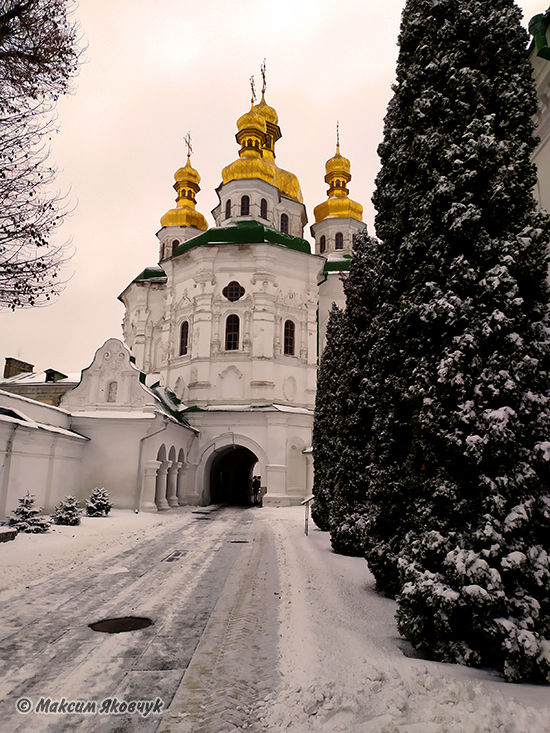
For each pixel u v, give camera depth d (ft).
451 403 22.40
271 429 104.83
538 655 17.92
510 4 27.53
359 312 43.57
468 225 23.26
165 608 28.48
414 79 28.17
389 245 32.04
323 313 128.67
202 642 23.00
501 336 21.85
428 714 15.05
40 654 21.36
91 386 90.12
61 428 80.12
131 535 57.47
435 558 21.74
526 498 20.16
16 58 31.37
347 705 15.89
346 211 148.77
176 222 150.00
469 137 24.39
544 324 22.04
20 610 27.61
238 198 124.88
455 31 27.32
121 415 84.84
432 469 23.08
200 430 107.04
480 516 20.84
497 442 20.38
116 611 27.81
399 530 30.01
